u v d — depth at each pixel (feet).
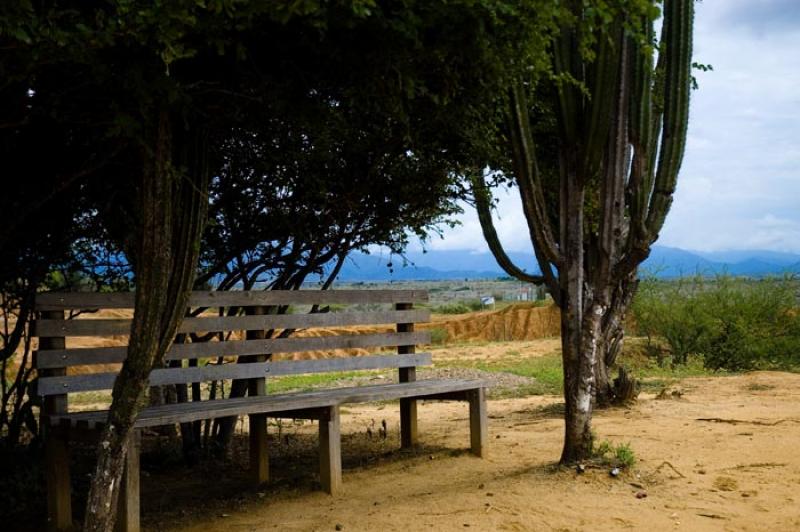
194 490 21.31
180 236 14.56
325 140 21.22
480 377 55.93
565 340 20.88
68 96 14.40
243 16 12.01
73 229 22.22
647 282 61.87
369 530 15.96
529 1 13.46
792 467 20.54
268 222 24.80
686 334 59.57
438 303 197.26
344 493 19.56
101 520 13.26
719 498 17.66
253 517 17.63
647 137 20.07
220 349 21.29
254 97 14.80
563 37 20.45
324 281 27.78
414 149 23.24
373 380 55.88
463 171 24.88
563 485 18.83
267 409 18.40
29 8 10.45
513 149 20.74
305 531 16.11
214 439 25.71
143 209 13.60
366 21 13.23
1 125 14.29
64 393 17.94
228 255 25.57
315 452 26.71
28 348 22.89
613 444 23.66
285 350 22.77
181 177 14.19
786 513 16.52
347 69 14.69
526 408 36.70
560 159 21.21
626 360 59.72
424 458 23.86
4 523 18.69
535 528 15.72
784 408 32.07
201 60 14.23
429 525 16.11
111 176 19.60
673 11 19.99
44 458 22.22
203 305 20.98
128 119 12.70
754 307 58.75
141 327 13.48
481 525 15.97
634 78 20.18
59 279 25.29
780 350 58.44
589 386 20.61
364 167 24.73
